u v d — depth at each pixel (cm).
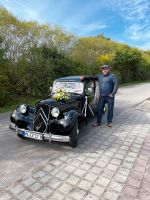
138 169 397
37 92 1220
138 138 575
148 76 4209
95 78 713
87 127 673
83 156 448
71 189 326
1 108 906
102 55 2692
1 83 934
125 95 1535
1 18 1272
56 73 1299
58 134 468
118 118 809
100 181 351
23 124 505
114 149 493
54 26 1855
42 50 1308
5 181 344
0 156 438
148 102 1235
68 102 522
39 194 312
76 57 1800
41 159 429
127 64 3028
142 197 313
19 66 1145
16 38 1309
